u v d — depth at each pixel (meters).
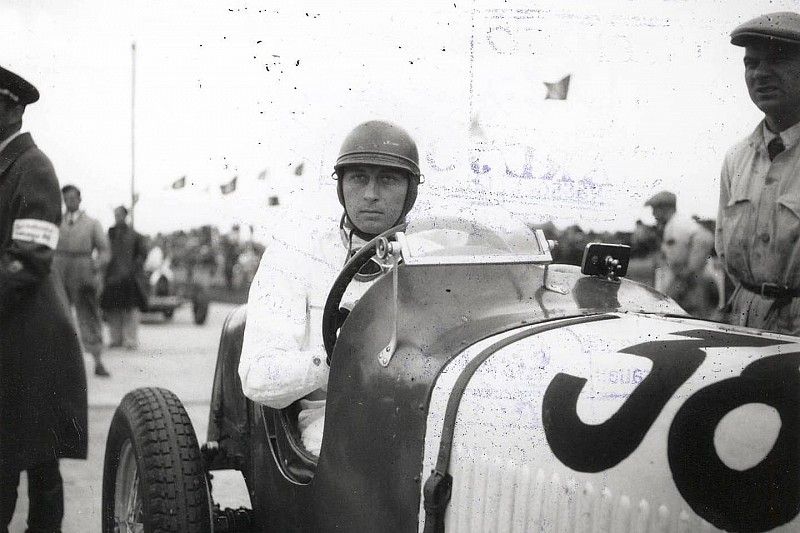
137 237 8.09
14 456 3.06
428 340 1.66
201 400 5.45
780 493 1.25
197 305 11.27
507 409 1.44
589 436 1.35
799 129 2.57
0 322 3.08
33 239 3.09
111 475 2.44
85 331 6.58
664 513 1.27
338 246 2.26
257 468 2.27
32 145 3.18
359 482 1.73
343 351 1.83
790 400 1.30
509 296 1.77
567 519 1.35
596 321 1.64
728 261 2.79
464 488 1.47
